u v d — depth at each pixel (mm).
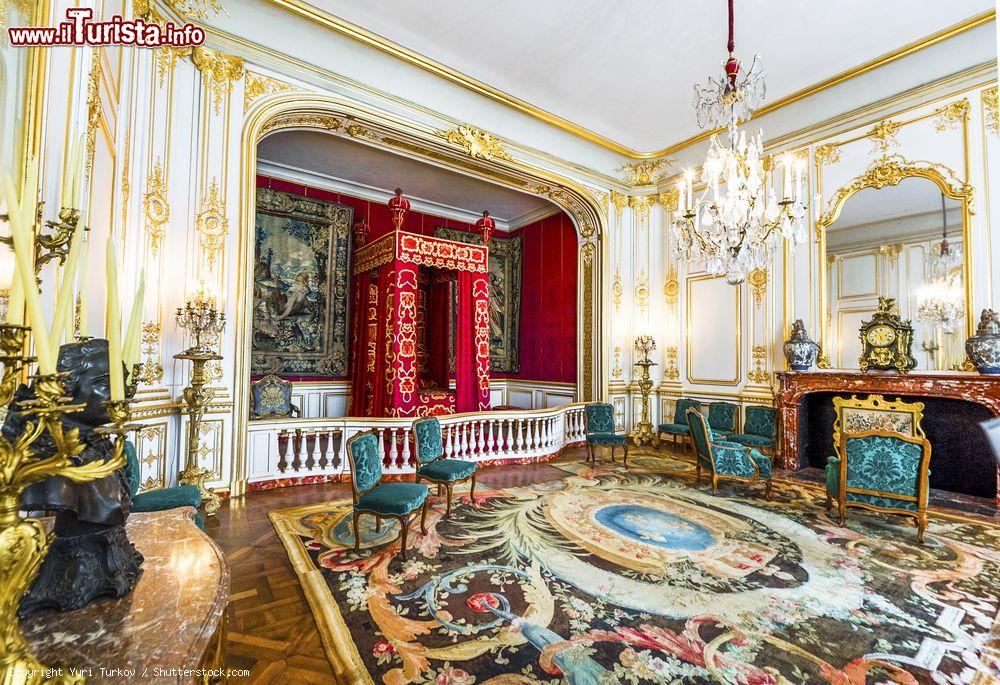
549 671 2127
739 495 4938
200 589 1397
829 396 6328
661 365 8312
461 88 6031
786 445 6219
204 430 4520
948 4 4488
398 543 3570
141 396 3994
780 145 6762
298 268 7820
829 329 6219
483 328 7227
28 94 1824
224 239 4719
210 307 4293
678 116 6754
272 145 6980
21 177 1772
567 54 5371
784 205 3939
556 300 9391
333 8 4711
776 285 6809
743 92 4246
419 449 4574
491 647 2299
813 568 3209
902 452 3787
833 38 4988
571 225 9094
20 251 914
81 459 1284
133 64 3844
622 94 6184
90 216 2717
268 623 2482
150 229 4223
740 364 7219
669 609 2670
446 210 9742
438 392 7473
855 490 3979
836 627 2508
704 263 7750
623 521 4105
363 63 5457
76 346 1356
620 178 8305
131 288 3902
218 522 3980
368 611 2609
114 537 1366
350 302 8359
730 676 2111
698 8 4613
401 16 4805
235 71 4801
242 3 4625
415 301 6527
